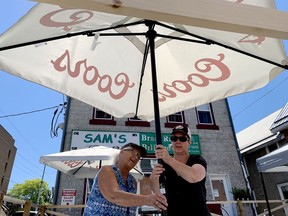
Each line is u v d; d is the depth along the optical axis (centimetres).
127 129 813
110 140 779
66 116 793
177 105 264
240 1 154
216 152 870
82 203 677
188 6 87
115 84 246
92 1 78
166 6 84
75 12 143
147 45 229
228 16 90
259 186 945
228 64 224
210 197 780
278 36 98
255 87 221
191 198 171
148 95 266
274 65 204
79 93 225
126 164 198
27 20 135
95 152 434
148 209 546
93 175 522
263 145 914
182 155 192
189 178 161
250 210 774
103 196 175
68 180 705
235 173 841
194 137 880
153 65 185
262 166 449
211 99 247
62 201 669
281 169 524
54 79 205
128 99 260
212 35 182
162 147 156
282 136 826
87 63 224
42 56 192
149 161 774
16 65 180
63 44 199
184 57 239
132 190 200
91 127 791
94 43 188
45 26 148
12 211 666
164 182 183
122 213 181
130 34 197
